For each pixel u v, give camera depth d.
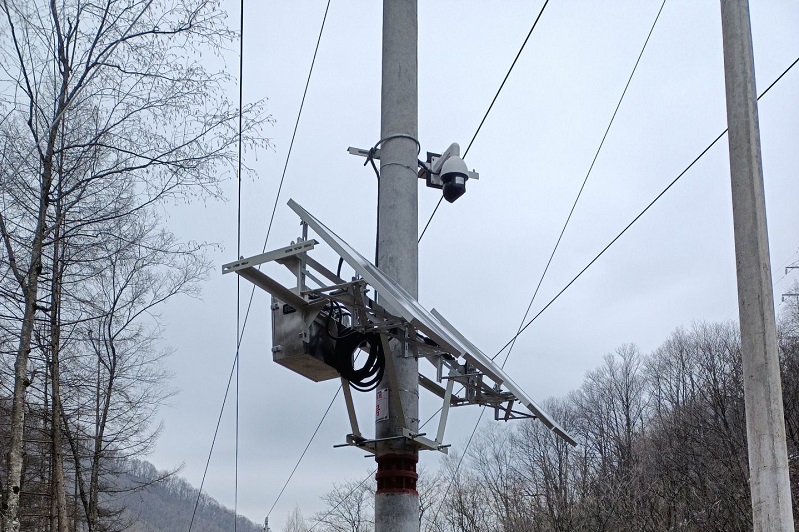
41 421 22.95
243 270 7.32
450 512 41.62
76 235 13.04
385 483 7.63
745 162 6.95
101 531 26.23
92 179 12.70
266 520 31.39
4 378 17.98
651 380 46.56
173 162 12.08
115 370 24.59
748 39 7.26
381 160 8.39
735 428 27.19
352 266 6.82
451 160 9.41
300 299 7.62
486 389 8.78
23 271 12.46
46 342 18.77
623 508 23.80
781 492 6.17
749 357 6.53
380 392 7.86
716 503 22.33
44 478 23.39
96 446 24.16
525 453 42.88
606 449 40.59
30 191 12.55
